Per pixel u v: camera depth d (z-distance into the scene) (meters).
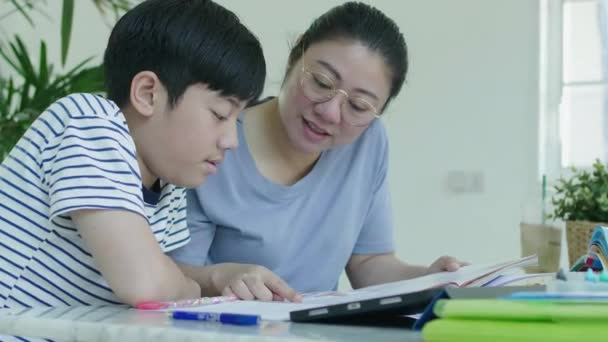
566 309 0.51
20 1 3.37
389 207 1.67
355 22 1.38
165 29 1.05
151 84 1.05
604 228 1.16
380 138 1.60
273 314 0.76
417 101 3.32
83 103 1.03
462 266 1.42
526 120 3.18
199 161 1.07
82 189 0.93
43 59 2.33
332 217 1.51
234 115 1.08
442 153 3.29
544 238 1.61
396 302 0.64
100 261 0.93
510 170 3.19
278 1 3.47
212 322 0.67
